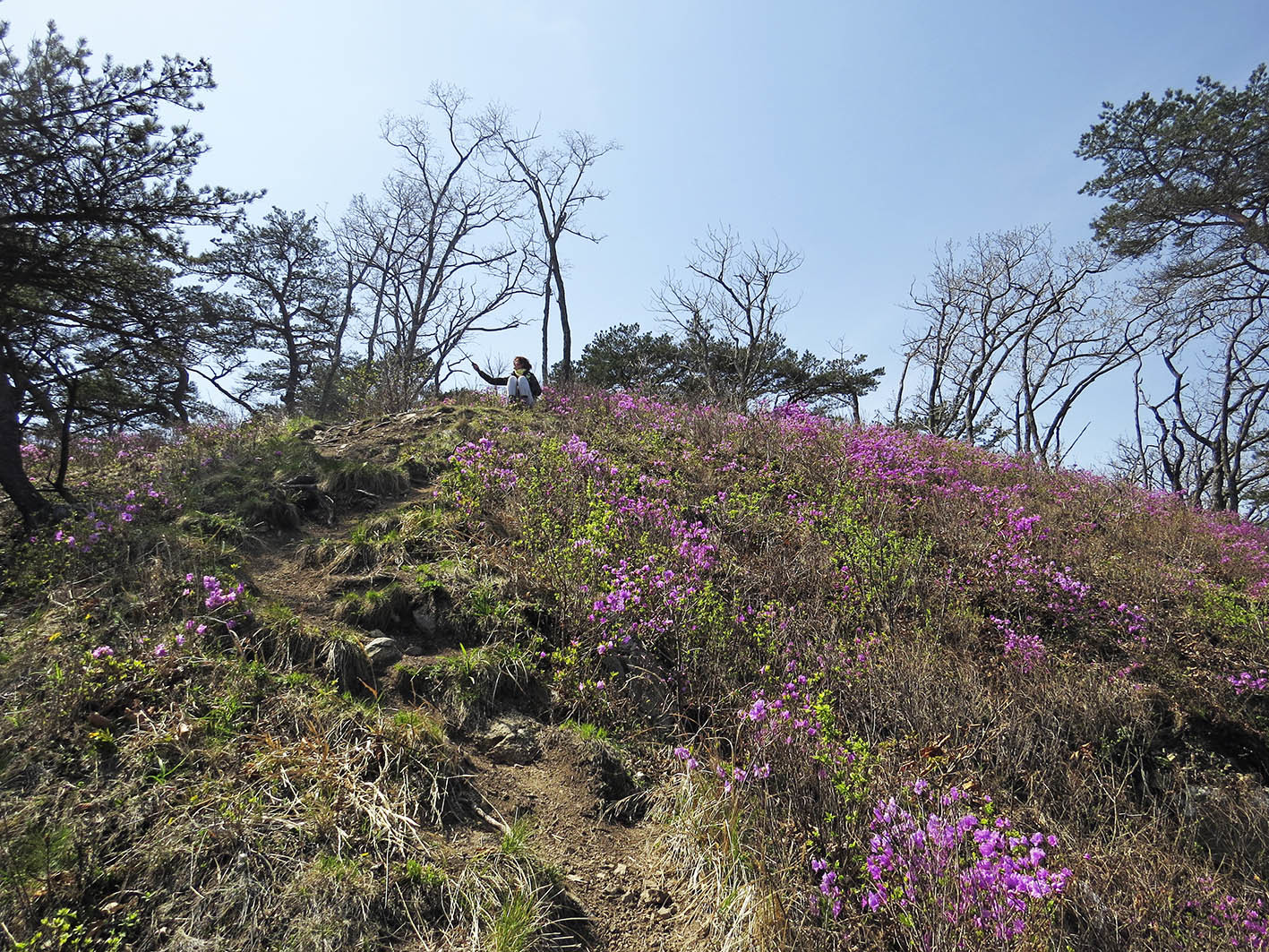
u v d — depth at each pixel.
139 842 3.05
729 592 6.07
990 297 26.73
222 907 2.86
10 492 5.32
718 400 12.88
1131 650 6.43
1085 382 25.83
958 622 6.20
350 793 3.44
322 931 2.84
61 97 7.48
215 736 3.61
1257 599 7.54
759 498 7.79
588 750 4.25
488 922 3.02
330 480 6.92
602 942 3.21
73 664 3.86
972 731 4.86
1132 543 9.15
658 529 6.54
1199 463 26.06
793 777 3.94
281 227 28.94
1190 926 3.59
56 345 8.09
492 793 3.86
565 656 4.86
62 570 4.77
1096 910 3.47
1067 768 4.77
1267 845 4.61
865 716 4.81
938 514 8.10
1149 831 4.48
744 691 4.98
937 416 26.83
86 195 7.58
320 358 29.17
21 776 3.23
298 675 4.11
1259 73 17.34
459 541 6.04
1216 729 5.67
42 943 2.60
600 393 11.80
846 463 9.05
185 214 8.20
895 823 3.51
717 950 3.20
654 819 4.00
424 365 18.45
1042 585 7.04
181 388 10.21
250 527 6.10
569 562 5.66
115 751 3.43
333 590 5.28
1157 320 23.77
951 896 3.17
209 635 4.27
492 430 8.97
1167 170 19.05
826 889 3.30
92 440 8.96
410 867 3.14
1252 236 17.55
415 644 4.86
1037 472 11.64
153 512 5.90
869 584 6.27
